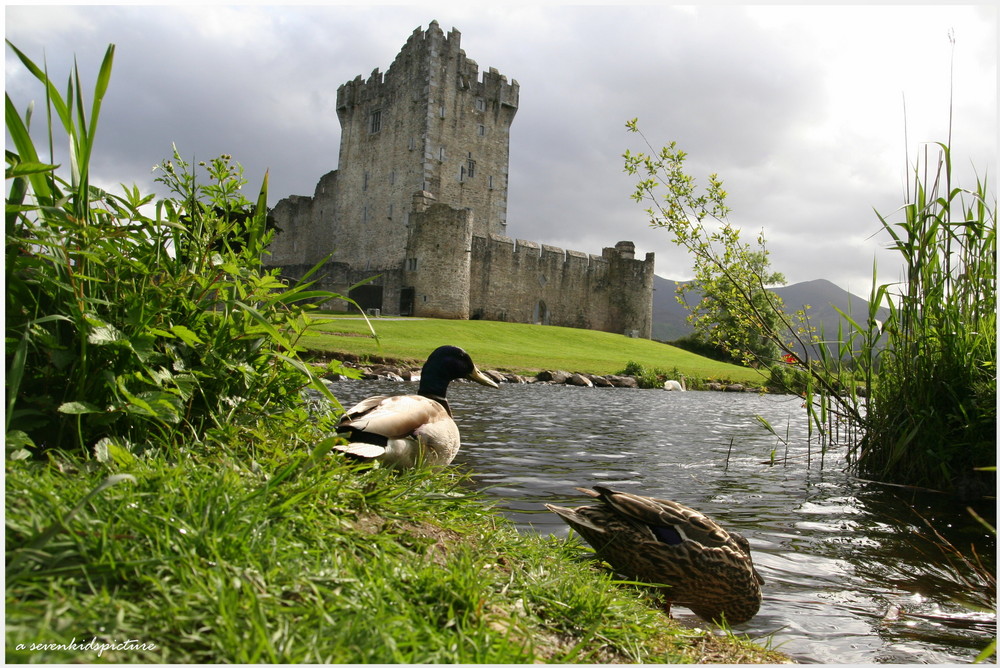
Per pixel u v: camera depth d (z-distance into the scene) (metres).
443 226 53.62
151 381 3.12
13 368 2.49
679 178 8.39
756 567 4.43
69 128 2.99
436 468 4.04
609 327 66.44
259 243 3.91
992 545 5.00
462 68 59.75
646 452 9.20
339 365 4.04
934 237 6.65
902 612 3.64
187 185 3.68
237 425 3.48
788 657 3.02
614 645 2.49
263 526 2.29
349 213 65.31
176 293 3.45
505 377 26.25
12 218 2.71
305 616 1.88
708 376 34.28
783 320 8.45
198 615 1.78
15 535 1.95
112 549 1.96
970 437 6.62
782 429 12.70
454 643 2.00
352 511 2.73
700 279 8.62
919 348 6.96
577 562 3.57
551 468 7.54
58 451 2.78
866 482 7.18
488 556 2.87
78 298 2.90
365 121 64.25
